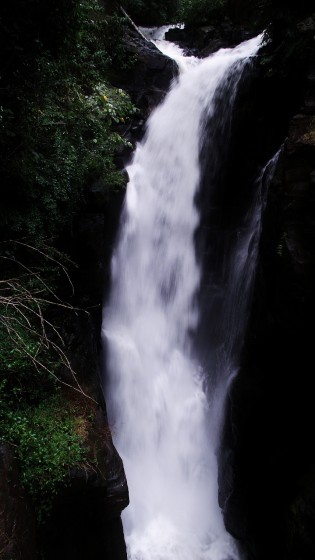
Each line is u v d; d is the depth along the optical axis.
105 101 7.84
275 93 8.76
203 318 9.95
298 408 6.77
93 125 7.77
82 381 6.91
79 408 6.43
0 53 5.12
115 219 9.22
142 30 16.00
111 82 10.19
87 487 5.64
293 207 6.03
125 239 9.59
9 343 5.70
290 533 5.94
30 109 6.04
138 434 8.93
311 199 5.84
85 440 6.01
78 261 7.93
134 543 7.53
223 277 9.73
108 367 8.94
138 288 9.87
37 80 5.95
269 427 7.37
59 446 5.61
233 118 9.62
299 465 6.61
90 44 9.33
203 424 9.30
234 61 9.97
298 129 6.11
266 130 9.11
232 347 8.66
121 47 10.36
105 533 6.21
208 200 10.05
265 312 6.89
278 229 6.39
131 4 15.35
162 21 16.53
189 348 10.23
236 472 7.88
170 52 13.38
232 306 8.98
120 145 9.35
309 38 7.18
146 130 10.30
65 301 7.49
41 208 6.78
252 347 7.39
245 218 9.34
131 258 9.75
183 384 9.74
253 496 7.41
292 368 6.76
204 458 9.01
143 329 9.84
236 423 8.02
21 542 4.44
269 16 8.65
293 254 5.95
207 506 8.46
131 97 10.33
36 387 6.10
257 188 8.98
